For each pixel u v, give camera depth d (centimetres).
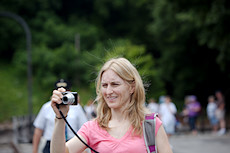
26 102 2611
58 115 206
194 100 1585
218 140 1298
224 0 1483
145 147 216
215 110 1547
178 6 1694
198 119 2083
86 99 2645
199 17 1662
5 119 2347
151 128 221
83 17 3659
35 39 3325
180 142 1263
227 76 2902
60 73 2989
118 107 227
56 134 206
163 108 1109
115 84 224
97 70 271
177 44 2867
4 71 3039
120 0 3647
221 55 1689
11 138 1661
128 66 228
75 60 3012
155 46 3512
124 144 215
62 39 3347
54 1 3559
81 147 222
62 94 207
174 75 2947
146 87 279
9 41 3309
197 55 2869
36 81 2938
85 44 3359
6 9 3378
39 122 447
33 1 3434
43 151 444
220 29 1576
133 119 223
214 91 2962
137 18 3722
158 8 2630
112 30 3744
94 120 231
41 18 3456
